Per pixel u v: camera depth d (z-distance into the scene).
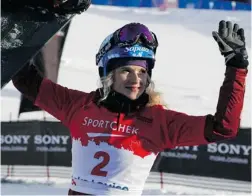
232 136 2.38
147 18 19.17
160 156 8.30
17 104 12.27
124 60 2.45
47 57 9.27
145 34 2.44
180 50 16.50
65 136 8.66
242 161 7.95
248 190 7.89
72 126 2.64
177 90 13.73
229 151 8.01
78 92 2.73
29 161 8.72
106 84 2.51
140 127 2.52
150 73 2.56
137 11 19.89
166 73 14.84
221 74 14.91
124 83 2.47
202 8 19.89
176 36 17.53
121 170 2.48
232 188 8.03
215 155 8.08
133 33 2.43
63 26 2.44
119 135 2.51
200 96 13.41
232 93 2.29
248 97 13.03
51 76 9.36
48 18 2.45
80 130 2.59
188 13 19.55
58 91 2.73
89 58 15.93
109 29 18.12
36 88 2.74
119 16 19.33
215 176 8.10
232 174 8.01
